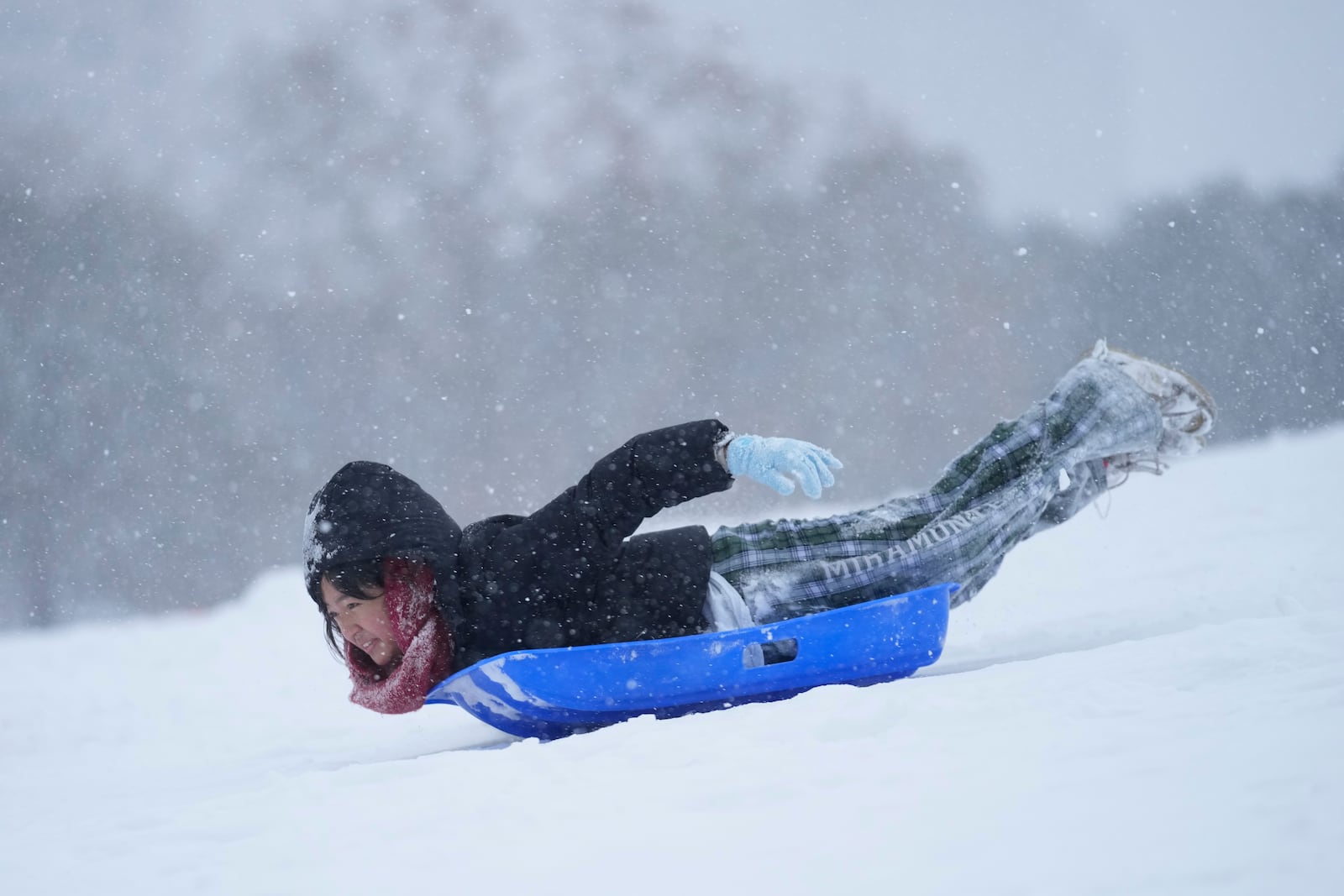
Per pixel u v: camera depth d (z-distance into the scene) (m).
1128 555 17.42
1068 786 4.33
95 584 67.19
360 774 6.60
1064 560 18.31
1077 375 10.31
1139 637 9.84
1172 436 10.62
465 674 8.00
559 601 8.52
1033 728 5.39
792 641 8.62
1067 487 9.96
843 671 8.45
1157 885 3.34
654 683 8.08
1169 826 3.74
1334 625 7.36
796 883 3.78
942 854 3.83
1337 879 3.20
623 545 8.90
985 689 6.57
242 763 9.55
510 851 4.59
